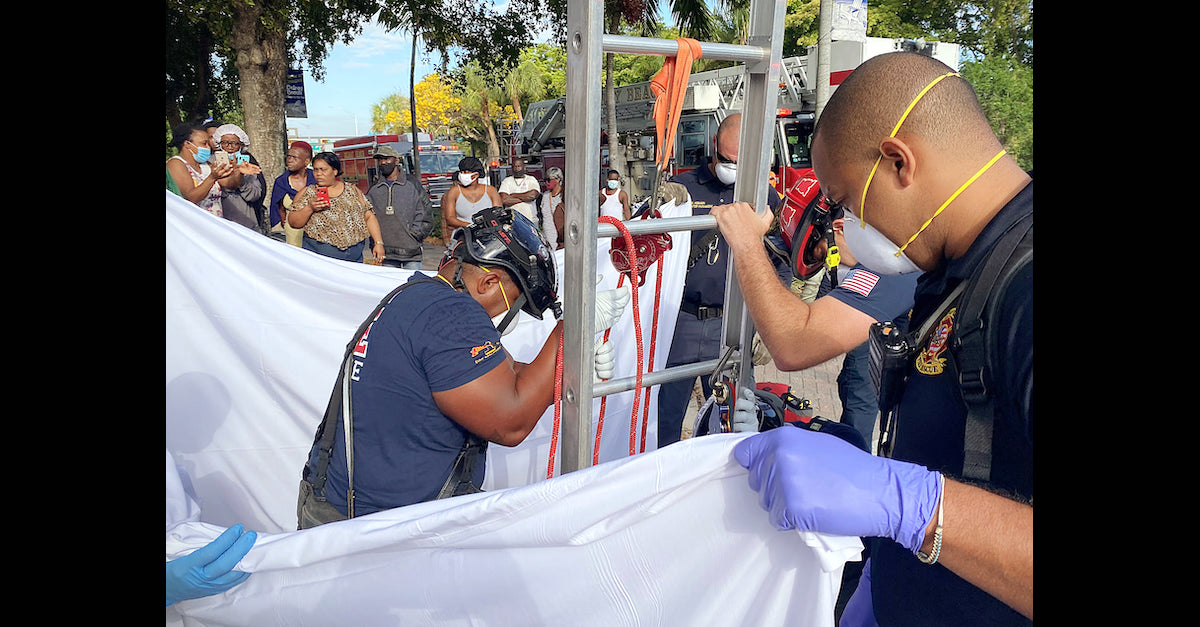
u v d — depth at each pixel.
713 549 1.29
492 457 2.79
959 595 1.38
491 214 1.77
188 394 2.51
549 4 15.29
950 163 1.26
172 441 2.52
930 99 1.25
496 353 1.65
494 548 1.37
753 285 1.77
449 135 49.91
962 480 1.24
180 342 2.49
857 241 1.50
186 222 2.47
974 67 17.73
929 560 1.10
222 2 11.06
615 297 1.83
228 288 2.53
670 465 1.26
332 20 15.09
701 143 12.38
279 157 12.22
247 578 1.45
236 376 2.57
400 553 1.40
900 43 11.37
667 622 1.34
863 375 3.69
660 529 1.31
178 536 1.40
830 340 1.92
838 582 1.21
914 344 1.42
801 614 1.24
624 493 1.28
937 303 1.38
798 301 1.82
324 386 2.67
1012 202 1.18
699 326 3.56
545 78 39.97
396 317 1.67
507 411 1.64
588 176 1.48
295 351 2.62
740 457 1.22
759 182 1.76
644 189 14.10
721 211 1.75
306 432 2.68
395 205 7.65
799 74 12.30
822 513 1.08
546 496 1.30
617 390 1.71
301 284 2.60
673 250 3.39
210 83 18.62
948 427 1.35
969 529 1.06
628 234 1.63
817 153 1.45
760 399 2.28
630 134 14.39
